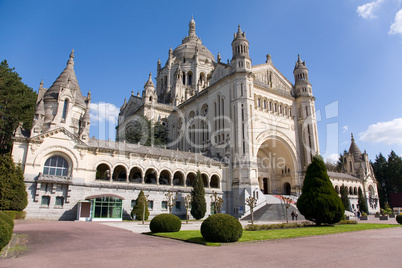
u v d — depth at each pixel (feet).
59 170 128.67
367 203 258.16
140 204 133.69
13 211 108.99
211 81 215.10
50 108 141.90
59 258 42.09
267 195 177.88
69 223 107.86
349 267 36.81
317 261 40.88
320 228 94.94
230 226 60.90
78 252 47.55
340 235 78.23
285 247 55.31
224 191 172.96
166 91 293.64
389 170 325.42
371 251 50.16
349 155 282.56
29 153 122.72
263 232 79.41
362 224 116.26
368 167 274.98
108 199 130.82
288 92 223.51
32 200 118.62
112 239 65.10
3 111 159.22
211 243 57.77
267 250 51.34
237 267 36.73
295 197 185.88
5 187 109.19
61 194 124.47
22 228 83.97
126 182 142.61
